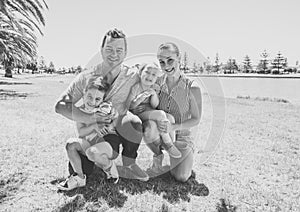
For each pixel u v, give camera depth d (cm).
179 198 297
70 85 327
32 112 836
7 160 391
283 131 648
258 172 381
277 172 382
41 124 657
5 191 297
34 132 570
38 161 391
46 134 554
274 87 2734
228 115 884
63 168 366
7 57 2428
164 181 341
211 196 304
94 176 341
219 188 325
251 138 570
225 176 363
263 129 664
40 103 1061
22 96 1348
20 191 299
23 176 337
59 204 274
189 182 340
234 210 274
